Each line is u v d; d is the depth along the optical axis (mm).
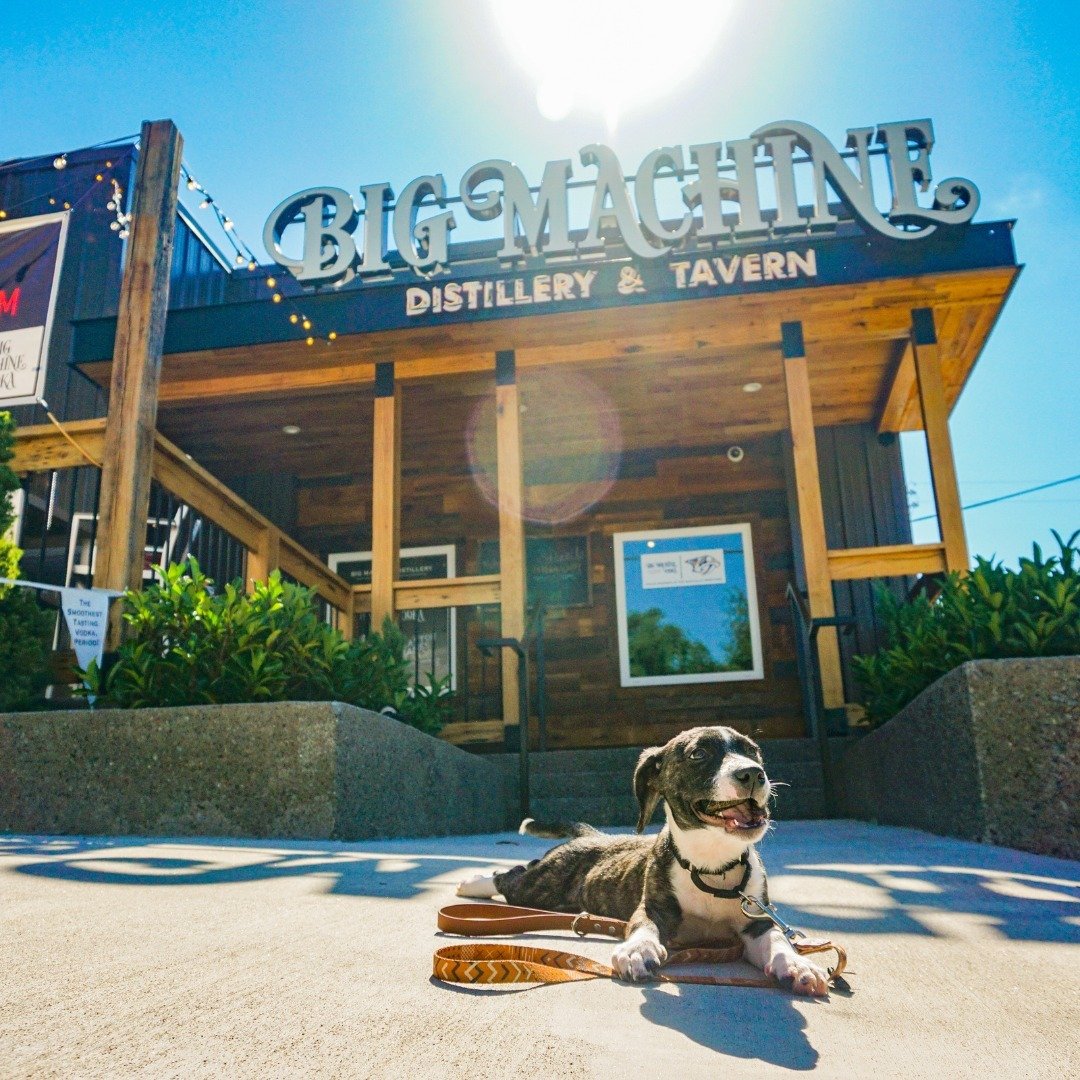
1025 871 3814
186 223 10789
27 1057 1508
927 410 8820
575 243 9125
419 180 9508
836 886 3436
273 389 9914
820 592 8594
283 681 5977
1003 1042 1708
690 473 11977
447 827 6723
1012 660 4777
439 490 12422
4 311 8227
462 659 11859
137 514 7297
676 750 2543
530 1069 1493
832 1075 1515
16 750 5426
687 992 1982
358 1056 1540
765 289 8969
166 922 2553
